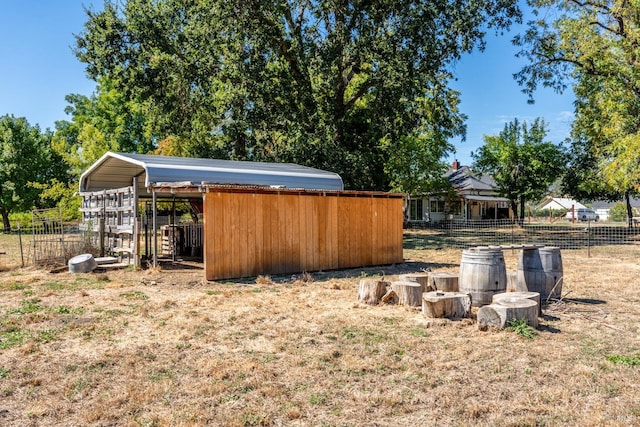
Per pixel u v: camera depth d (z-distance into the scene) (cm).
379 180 2700
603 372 465
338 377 455
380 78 2094
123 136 3794
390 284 796
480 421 364
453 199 3784
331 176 1573
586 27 2073
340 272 1216
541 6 2155
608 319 679
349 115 2588
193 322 665
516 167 3359
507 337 582
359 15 2009
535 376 455
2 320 671
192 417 368
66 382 443
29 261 1413
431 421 364
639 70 1973
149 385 433
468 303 668
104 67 2083
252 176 1373
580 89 2311
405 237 2511
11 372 470
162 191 1179
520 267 822
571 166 2972
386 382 442
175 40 2123
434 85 2188
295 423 363
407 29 1950
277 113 2148
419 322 661
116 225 1380
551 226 3416
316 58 2012
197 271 1226
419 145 3103
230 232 1080
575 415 373
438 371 470
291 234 1177
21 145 3441
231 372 464
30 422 365
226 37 2039
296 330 621
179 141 2484
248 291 920
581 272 1173
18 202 3394
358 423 362
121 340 579
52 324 654
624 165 1841
